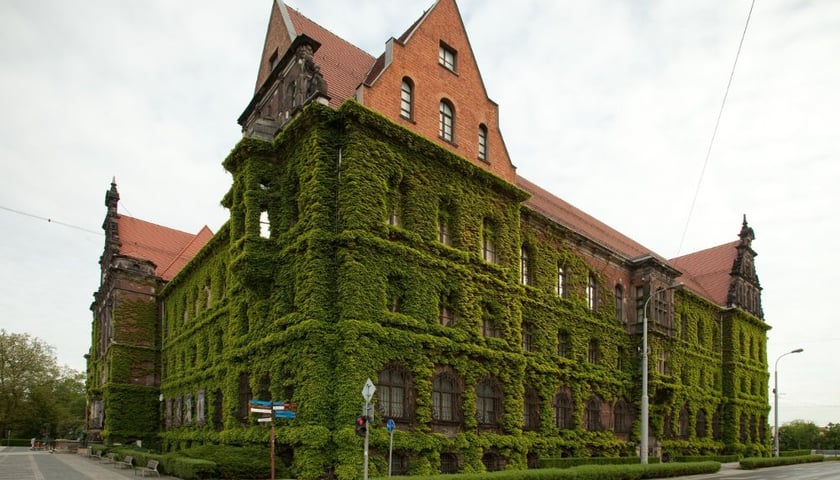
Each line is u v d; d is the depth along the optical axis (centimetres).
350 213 3134
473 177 3819
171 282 6169
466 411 3444
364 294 3067
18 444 9925
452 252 3556
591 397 4756
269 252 3466
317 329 3016
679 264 8444
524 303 4231
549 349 4384
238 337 3794
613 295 5275
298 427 2955
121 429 6094
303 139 3384
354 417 2886
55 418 10600
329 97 3425
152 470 3228
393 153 3378
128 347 6359
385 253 3203
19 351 9719
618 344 5178
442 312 3525
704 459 5434
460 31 4072
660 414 5431
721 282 7631
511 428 3706
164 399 6072
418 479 2400
